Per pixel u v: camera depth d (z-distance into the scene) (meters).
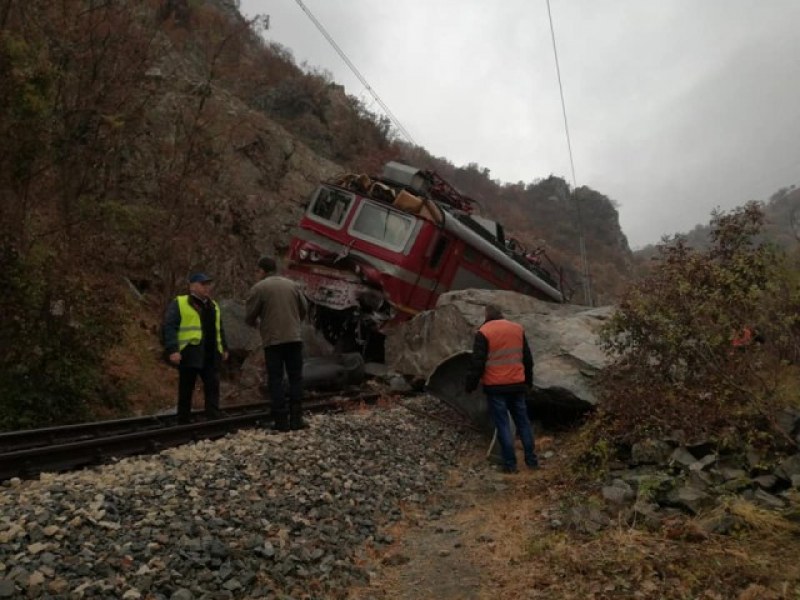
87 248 10.94
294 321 7.19
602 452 5.62
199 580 3.61
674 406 5.62
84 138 12.66
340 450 6.43
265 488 5.07
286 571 3.92
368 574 4.20
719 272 5.98
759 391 5.45
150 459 5.49
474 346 6.77
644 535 4.10
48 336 8.41
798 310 5.75
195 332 7.28
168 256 13.38
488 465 7.00
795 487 4.31
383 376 11.84
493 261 14.45
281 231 19.83
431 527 5.14
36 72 9.12
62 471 5.39
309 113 32.41
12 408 8.05
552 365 7.94
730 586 3.33
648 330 6.23
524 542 4.49
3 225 8.59
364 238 13.03
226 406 8.77
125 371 10.84
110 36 12.70
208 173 16.06
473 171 76.38
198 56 21.05
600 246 79.25
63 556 3.55
